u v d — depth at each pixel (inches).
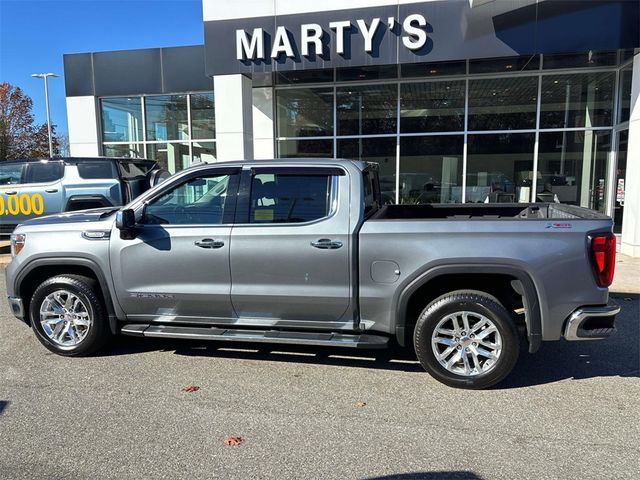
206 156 576.7
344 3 401.1
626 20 363.9
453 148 501.0
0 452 129.3
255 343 212.7
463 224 163.0
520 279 159.3
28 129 1662.2
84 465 123.3
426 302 175.8
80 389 167.6
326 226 171.5
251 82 465.4
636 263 362.6
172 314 188.2
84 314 194.7
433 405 155.5
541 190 489.7
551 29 374.6
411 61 398.9
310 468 121.6
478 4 382.6
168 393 164.2
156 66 564.4
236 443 133.0
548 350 203.3
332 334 176.7
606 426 141.9
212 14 421.7
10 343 214.2
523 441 134.0
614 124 459.8
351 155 519.2
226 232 177.9
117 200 387.2
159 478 118.0
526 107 483.2
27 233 196.5
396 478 117.4
